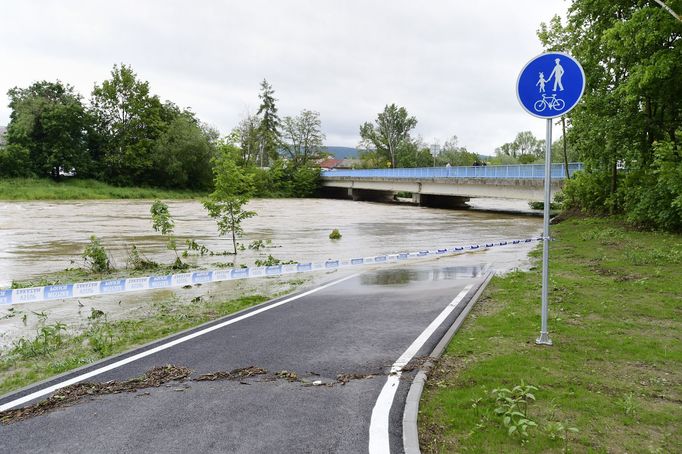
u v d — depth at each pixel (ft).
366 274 39.52
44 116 212.02
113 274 44.68
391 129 333.21
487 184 138.41
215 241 72.33
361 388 15.47
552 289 30.37
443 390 15.05
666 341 19.57
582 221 81.71
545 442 11.66
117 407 14.47
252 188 60.13
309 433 12.60
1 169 203.10
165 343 20.83
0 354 22.49
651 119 67.36
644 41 55.93
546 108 18.57
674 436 11.98
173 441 12.34
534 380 15.42
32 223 98.37
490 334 20.85
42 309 30.76
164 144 237.66
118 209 141.90
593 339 19.79
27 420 13.74
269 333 22.16
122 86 237.66
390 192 250.98
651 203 59.93
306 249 63.16
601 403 13.71
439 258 51.24
